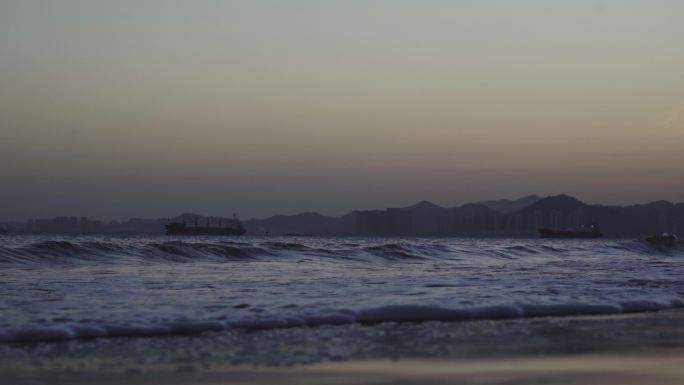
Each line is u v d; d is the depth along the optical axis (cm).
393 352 1003
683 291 1994
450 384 812
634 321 1370
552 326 1288
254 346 1052
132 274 2484
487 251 4481
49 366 897
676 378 852
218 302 1620
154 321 1285
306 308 1498
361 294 1828
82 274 2464
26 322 1263
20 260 2934
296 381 824
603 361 945
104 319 1314
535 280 2328
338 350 1020
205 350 1016
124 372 865
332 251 3872
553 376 855
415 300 1677
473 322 1343
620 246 5519
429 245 4478
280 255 3666
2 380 819
